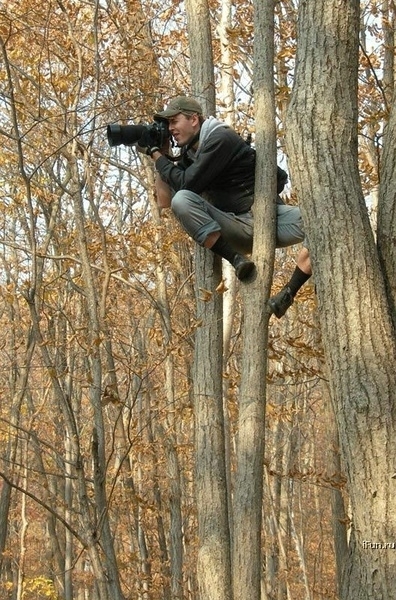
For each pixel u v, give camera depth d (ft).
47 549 61.72
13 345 40.40
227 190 15.53
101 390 21.45
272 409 33.68
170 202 16.67
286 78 27.66
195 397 15.02
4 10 23.22
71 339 26.32
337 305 11.73
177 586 35.09
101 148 30.07
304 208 12.40
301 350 25.11
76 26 25.45
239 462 14.15
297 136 12.57
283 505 63.00
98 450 20.18
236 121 31.27
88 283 21.26
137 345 37.88
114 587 19.02
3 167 32.68
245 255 16.08
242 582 13.57
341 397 11.46
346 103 12.55
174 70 33.47
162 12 30.71
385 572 10.73
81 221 21.65
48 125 25.30
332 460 26.91
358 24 12.92
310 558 75.72
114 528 50.11
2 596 54.80
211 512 14.40
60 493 44.24
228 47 28.17
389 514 10.86
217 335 15.16
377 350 11.41
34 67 25.03
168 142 15.97
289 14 29.78
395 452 11.03
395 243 12.16
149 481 48.21
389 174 12.59
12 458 33.71
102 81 25.66
